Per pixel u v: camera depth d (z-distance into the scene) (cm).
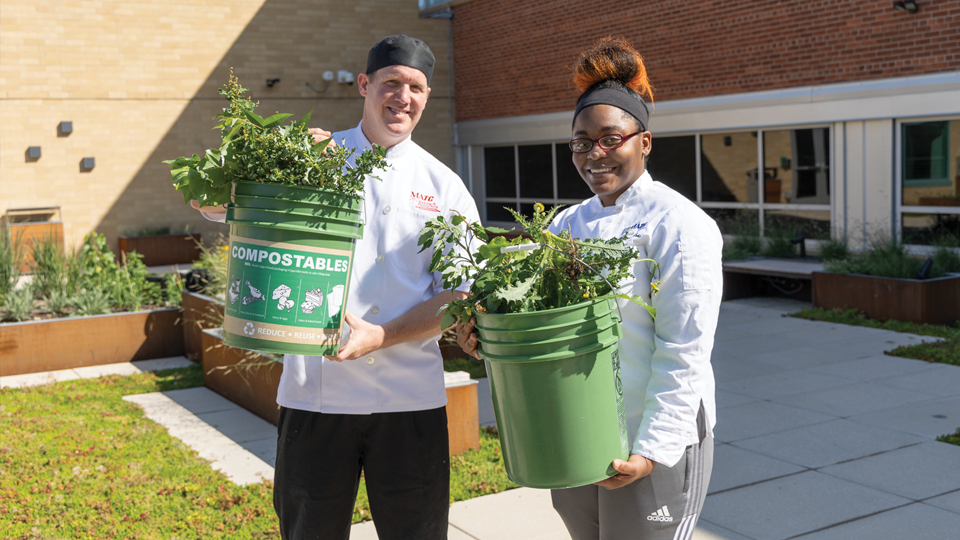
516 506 401
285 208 194
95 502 401
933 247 927
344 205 199
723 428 520
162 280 887
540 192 1554
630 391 203
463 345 198
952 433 492
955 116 929
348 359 219
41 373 734
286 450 242
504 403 187
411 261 244
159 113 1517
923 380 616
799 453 467
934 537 354
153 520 383
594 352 182
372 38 1675
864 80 999
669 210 198
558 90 1455
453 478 436
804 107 1063
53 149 1439
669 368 191
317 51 1633
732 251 1065
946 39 915
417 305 238
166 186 1532
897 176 990
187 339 782
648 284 198
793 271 935
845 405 559
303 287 198
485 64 1625
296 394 240
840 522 372
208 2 1538
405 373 240
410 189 247
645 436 189
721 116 1170
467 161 1720
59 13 1423
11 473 445
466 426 480
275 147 195
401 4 1688
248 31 1574
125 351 777
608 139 203
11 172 1409
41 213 1442
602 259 183
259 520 383
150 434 528
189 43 1530
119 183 1495
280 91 1611
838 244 1008
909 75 953
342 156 201
